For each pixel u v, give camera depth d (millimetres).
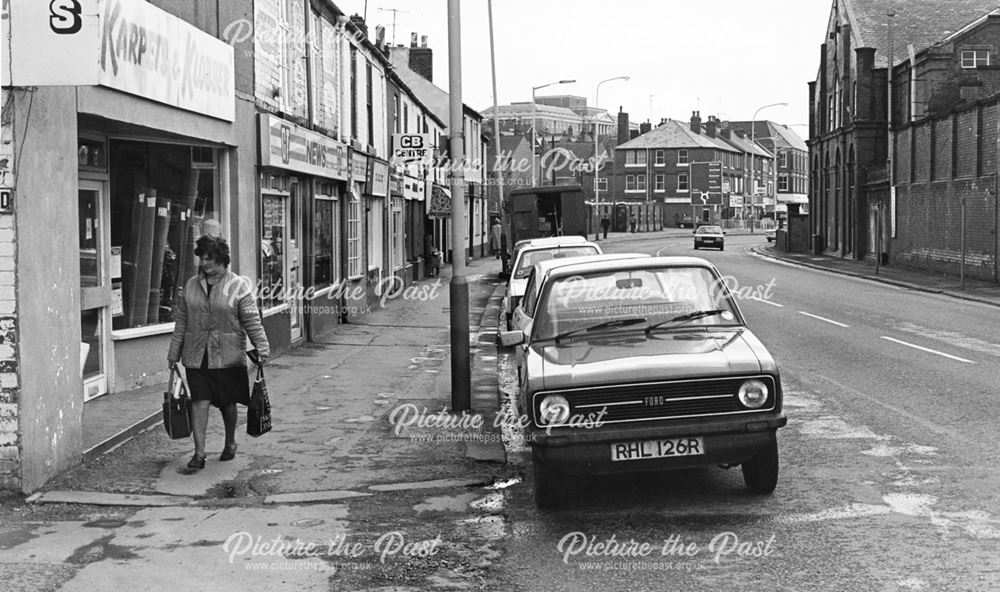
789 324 20938
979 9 50250
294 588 6047
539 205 38031
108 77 9562
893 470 8484
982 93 42719
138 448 9617
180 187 13297
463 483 8516
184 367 9000
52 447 8336
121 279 12109
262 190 15516
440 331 20875
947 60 42750
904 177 42062
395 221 31078
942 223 37469
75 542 6883
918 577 5902
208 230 9195
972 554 6281
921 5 50656
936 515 7148
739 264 48625
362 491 8289
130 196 12297
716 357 7523
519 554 6656
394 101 30812
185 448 9711
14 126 7543
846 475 8367
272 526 7328
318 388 13484
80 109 9227
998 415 10695
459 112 11680
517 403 12562
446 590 6012
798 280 36781
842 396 12125
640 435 7238
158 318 12688
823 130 55844
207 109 12555
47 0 7504
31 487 7961
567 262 9609
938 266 37875
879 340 17938
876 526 6941
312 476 8758
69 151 8633
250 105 14617
